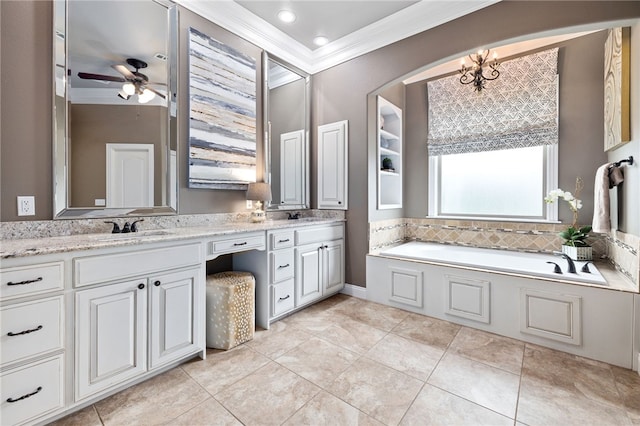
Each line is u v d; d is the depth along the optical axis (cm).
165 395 160
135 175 212
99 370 150
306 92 354
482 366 189
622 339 188
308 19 283
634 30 193
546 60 293
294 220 307
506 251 317
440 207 377
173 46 230
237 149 279
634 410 148
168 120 228
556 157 292
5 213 164
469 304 248
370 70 311
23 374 128
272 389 165
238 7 263
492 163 342
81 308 144
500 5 232
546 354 204
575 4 202
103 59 198
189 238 187
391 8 266
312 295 288
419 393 162
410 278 283
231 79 273
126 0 208
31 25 171
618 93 213
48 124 177
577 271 227
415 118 386
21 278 127
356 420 142
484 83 310
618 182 214
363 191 320
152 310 170
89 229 192
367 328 246
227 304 210
